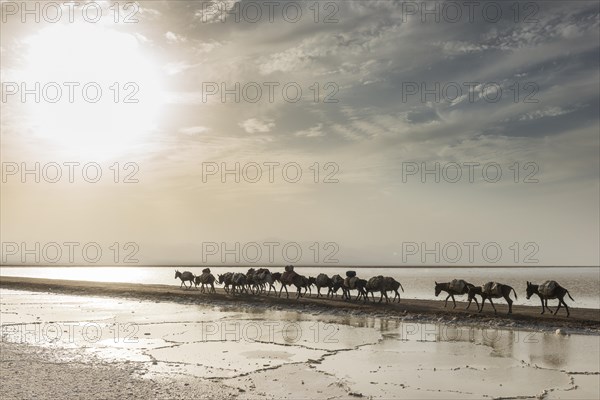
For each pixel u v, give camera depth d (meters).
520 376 15.45
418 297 44.84
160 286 52.12
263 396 13.23
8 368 15.79
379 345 20.22
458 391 13.89
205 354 18.39
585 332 23.08
